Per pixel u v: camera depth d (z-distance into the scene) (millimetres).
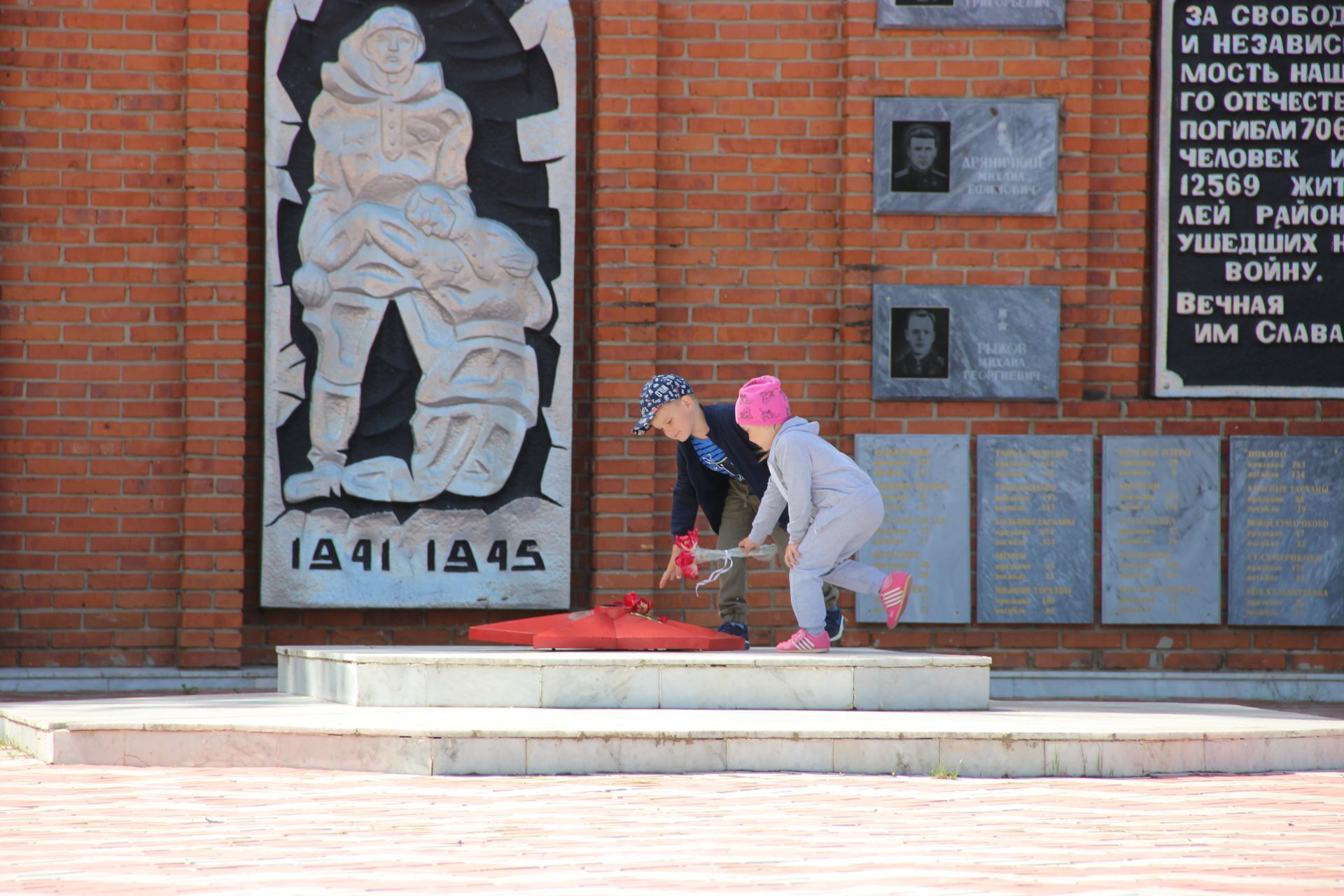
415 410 28531
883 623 28859
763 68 29500
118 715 17484
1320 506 29297
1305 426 29500
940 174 29203
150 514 28250
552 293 28703
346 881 10016
